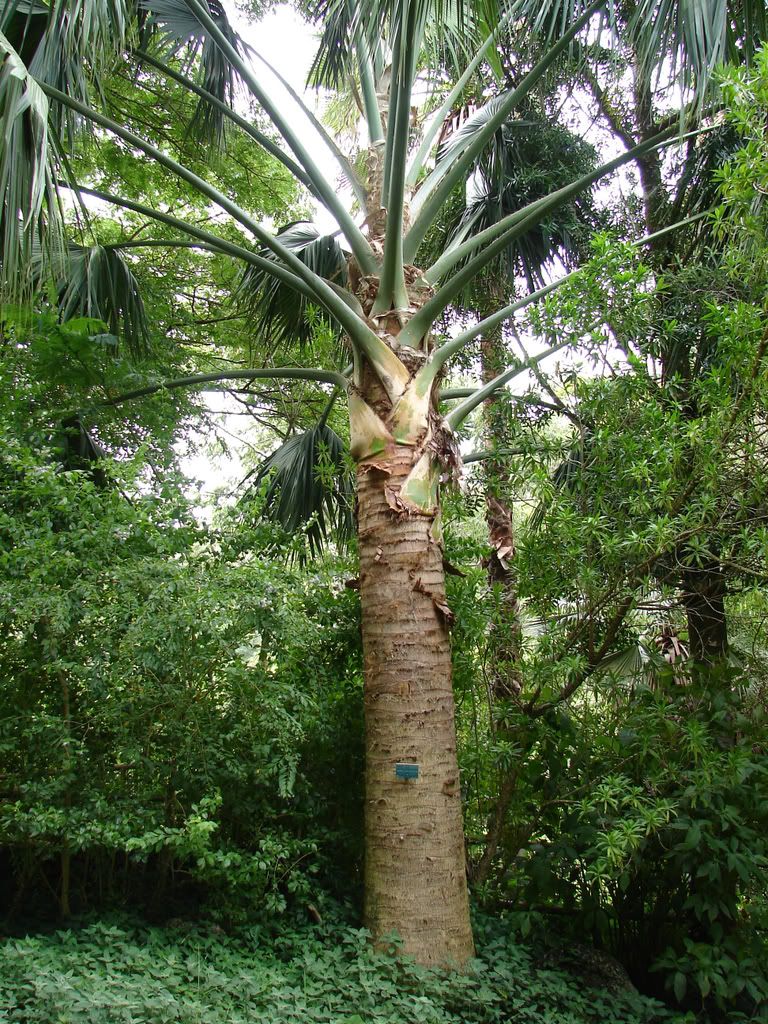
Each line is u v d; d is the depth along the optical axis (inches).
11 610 131.4
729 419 151.1
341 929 145.1
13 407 168.9
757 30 178.7
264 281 243.0
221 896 147.1
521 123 247.0
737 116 148.0
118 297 226.1
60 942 137.9
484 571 183.9
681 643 249.8
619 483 162.1
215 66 212.7
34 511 143.5
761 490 148.6
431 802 146.4
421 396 162.1
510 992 132.8
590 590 161.8
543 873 153.9
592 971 147.7
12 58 135.3
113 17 161.3
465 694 179.6
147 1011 105.7
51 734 136.1
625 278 156.6
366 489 159.9
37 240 206.1
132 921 146.6
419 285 174.6
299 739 149.9
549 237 255.8
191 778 144.4
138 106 320.2
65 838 137.9
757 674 171.8
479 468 189.2
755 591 161.0
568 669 156.3
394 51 146.1
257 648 152.6
